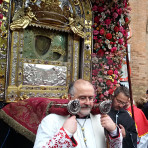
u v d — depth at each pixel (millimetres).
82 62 4398
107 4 4609
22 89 3758
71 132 1577
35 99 3057
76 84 1783
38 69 3967
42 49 4176
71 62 4352
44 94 3945
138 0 8625
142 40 8602
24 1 3840
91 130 1891
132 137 2580
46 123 1747
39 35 4137
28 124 2904
